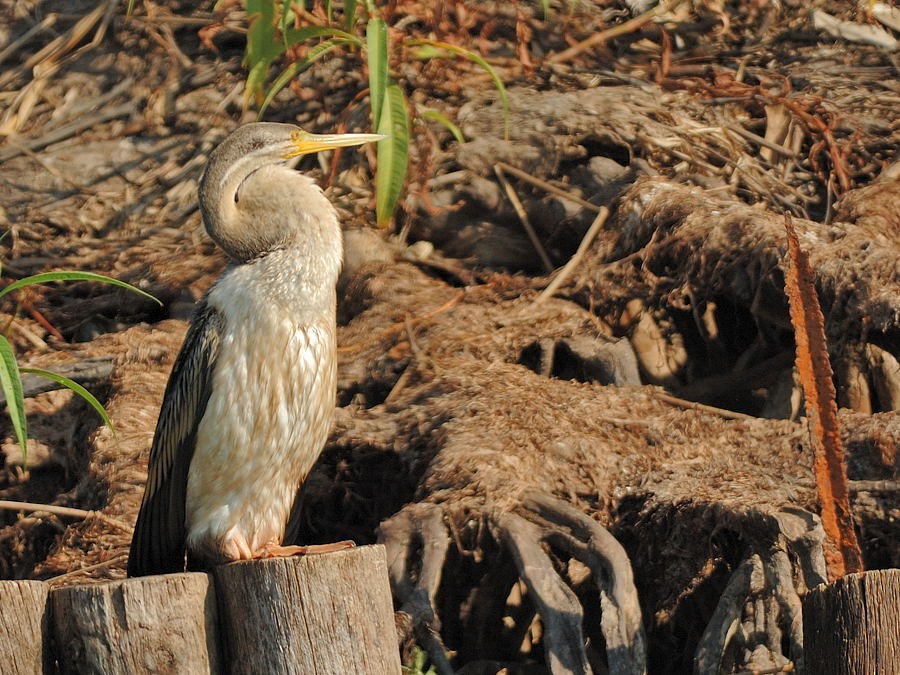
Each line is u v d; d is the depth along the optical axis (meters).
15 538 10.87
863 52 14.53
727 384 10.72
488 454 9.16
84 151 14.02
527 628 8.95
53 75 14.75
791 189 12.53
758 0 14.96
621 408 9.98
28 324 12.48
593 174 12.52
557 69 13.94
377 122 10.80
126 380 11.40
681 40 14.62
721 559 8.52
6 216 13.48
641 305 11.21
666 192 11.70
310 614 5.77
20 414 7.80
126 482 10.34
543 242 12.38
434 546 8.46
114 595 5.64
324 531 10.12
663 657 8.83
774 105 13.23
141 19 14.96
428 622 8.12
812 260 10.33
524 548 8.35
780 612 7.79
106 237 13.34
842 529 6.77
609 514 9.00
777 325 10.61
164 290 12.38
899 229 11.18
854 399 9.98
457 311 11.45
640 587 8.91
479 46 14.07
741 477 8.99
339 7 13.80
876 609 5.81
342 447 10.06
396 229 12.48
